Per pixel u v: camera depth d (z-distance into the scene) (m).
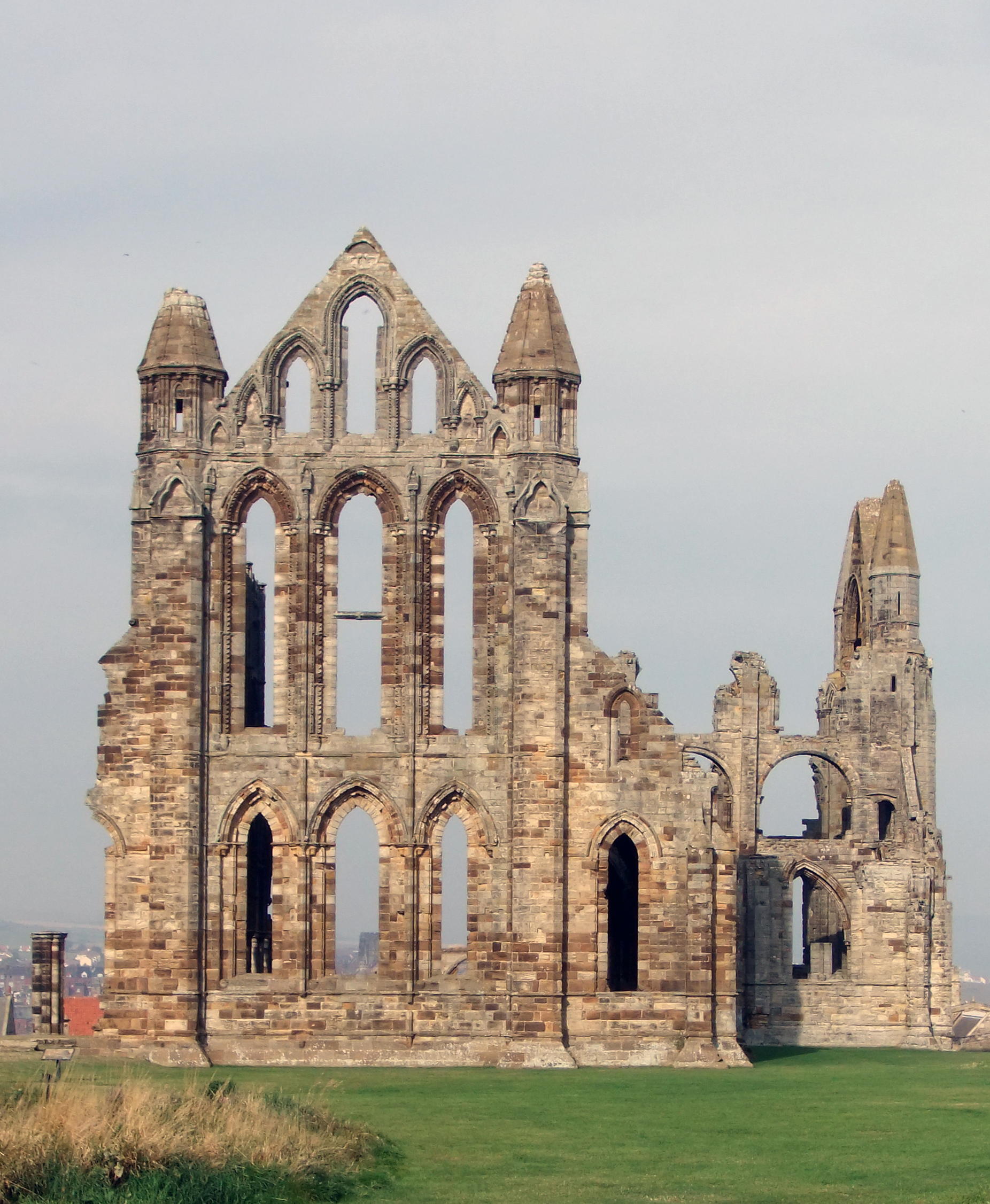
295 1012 92.62
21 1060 86.31
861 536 150.88
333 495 95.19
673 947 93.06
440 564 95.06
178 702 93.06
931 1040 125.38
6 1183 54.62
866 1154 65.06
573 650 94.00
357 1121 68.50
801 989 126.00
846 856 127.75
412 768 93.50
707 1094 80.88
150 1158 56.88
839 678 145.75
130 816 93.81
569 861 93.06
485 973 92.88
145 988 92.25
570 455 94.81
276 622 94.81
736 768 141.25
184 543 93.94
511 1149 65.69
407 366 95.88
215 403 95.62
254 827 103.44
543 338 95.25
